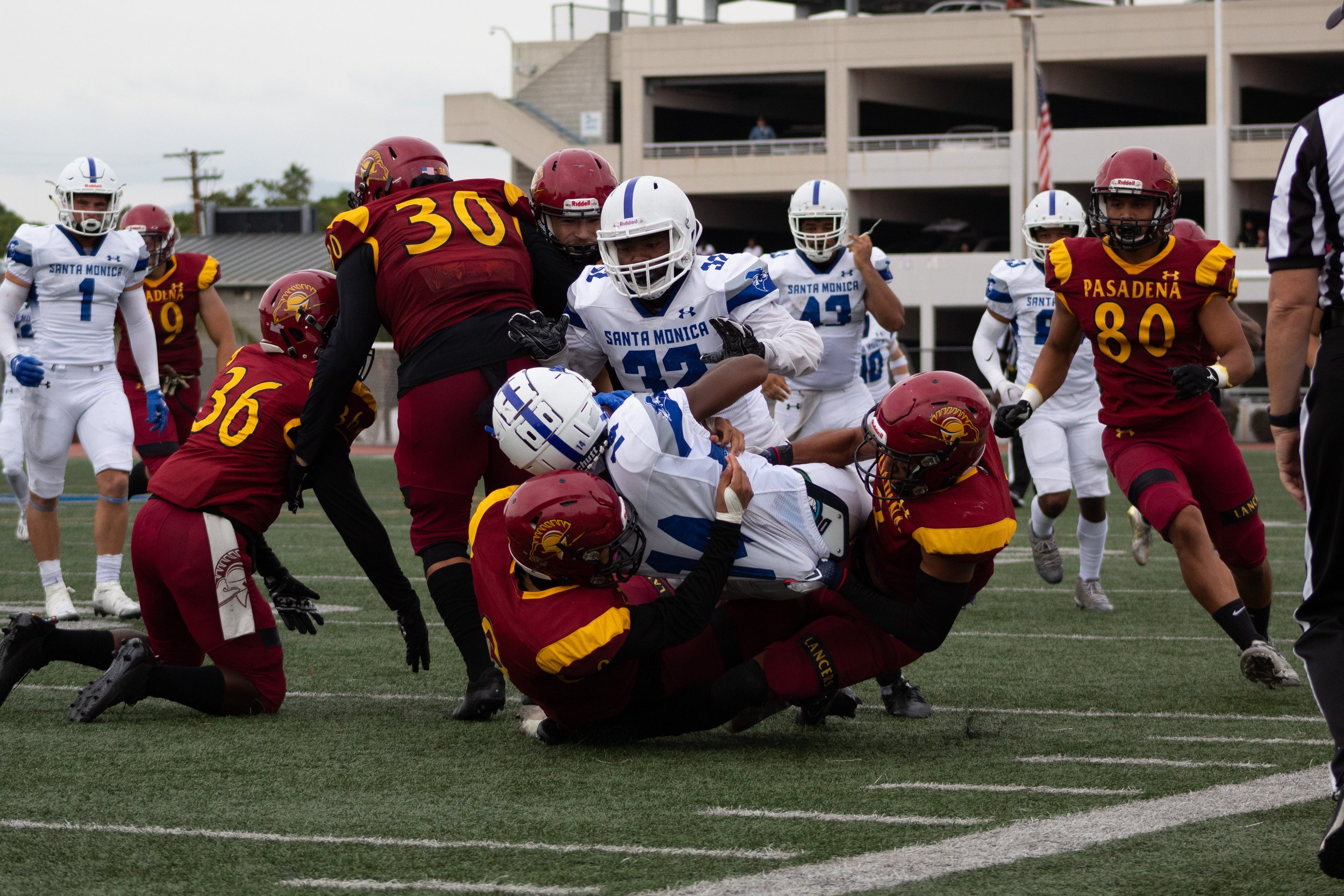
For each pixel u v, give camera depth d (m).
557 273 13.70
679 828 9.44
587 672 10.92
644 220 12.17
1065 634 18.23
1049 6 93.06
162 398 21.23
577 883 8.34
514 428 10.97
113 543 20.27
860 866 8.59
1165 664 16.08
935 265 88.19
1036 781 10.72
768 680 11.31
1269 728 12.67
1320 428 8.81
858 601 11.27
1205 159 84.88
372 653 16.94
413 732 12.55
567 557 10.60
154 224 23.58
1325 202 8.92
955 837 9.21
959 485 10.84
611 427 11.05
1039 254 21.09
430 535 13.25
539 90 98.44
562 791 10.45
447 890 8.24
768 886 8.23
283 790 10.50
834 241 20.73
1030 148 87.12
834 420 21.61
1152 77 94.31
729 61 92.75
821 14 107.38
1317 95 89.12
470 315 13.02
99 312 20.30
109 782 10.74
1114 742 12.12
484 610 11.22
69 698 14.14
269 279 109.94
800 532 11.19
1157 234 14.42
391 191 13.91
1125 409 15.06
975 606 20.80
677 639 10.95
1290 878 8.33
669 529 11.14
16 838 9.27
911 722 13.09
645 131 95.06
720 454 11.20
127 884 8.37
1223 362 14.47
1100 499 20.19
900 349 31.94
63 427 20.00
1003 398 20.81
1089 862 8.64
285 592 14.20
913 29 89.69
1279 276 9.13
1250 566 15.37
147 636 13.49
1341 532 8.77
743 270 12.77
